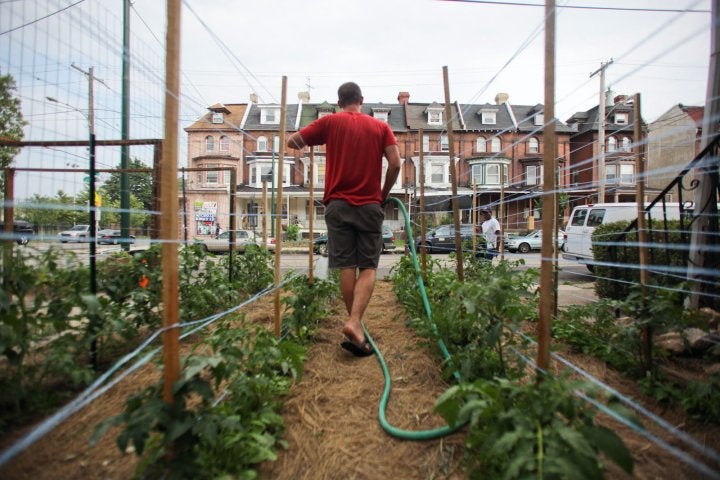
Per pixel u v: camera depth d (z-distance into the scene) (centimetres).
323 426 186
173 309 125
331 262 280
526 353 246
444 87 336
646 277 241
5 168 227
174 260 126
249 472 141
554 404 128
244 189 2538
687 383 218
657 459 162
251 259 544
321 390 221
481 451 138
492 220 886
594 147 2519
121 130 312
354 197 271
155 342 305
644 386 223
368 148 273
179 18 130
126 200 523
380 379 237
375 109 2912
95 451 163
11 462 154
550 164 156
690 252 330
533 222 2106
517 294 189
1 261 192
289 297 301
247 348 191
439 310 279
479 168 2762
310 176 342
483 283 201
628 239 369
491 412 139
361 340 261
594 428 123
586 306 326
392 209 2741
